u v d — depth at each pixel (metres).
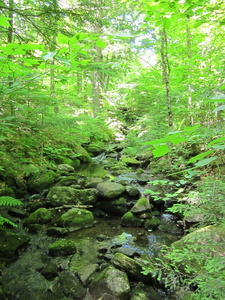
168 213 4.16
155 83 5.43
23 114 3.99
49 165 6.00
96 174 6.70
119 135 11.12
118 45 8.84
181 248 2.57
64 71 1.96
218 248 2.11
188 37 5.39
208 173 3.98
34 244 3.25
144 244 3.31
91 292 2.39
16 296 2.33
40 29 3.73
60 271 2.70
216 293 1.50
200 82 3.96
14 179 4.75
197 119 5.28
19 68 1.63
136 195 4.75
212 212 2.11
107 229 3.82
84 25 4.27
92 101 10.77
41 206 4.33
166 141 0.61
